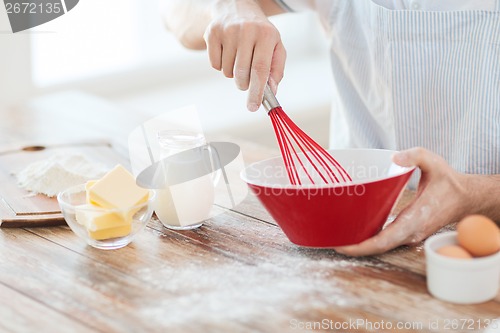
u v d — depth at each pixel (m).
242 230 1.23
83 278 1.06
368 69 1.54
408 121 1.46
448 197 1.13
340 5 1.54
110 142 1.67
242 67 1.24
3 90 2.49
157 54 3.02
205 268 1.09
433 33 1.38
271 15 1.69
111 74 2.85
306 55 3.61
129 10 2.86
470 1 1.35
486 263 0.97
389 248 1.11
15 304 0.99
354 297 1.00
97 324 0.94
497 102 1.34
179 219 1.21
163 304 0.99
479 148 1.37
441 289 0.98
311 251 1.14
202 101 2.89
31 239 1.20
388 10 1.41
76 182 1.37
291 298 1.00
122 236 1.15
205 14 1.58
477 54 1.35
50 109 2.00
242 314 0.96
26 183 1.40
